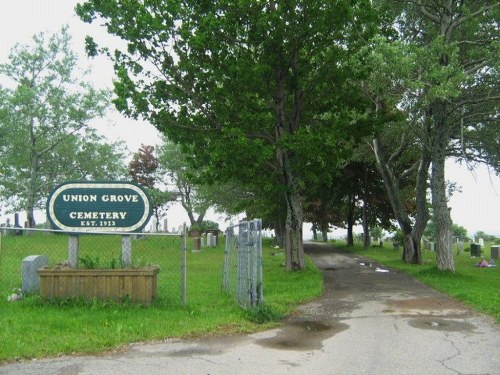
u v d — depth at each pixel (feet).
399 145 90.07
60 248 67.82
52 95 141.18
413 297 43.93
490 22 66.33
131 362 21.68
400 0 68.69
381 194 122.42
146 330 26.89
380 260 92.99
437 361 22.53
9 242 74.90
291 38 56.08
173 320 29.40
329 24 55.21
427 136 68.28
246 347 24.77
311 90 61.93
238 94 58.80
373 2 67.56
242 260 35.99
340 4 53.62
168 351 23.68
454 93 53.83
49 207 34.88
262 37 55.67
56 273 32.60
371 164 109.09
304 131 54.39
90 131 147.13
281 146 53.93
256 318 31.27
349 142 72.90
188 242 120.26
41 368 20.61
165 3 56.03
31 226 142.72
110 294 32.76
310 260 90.07
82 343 23.95
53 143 144.25
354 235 212.64
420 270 68.49
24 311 30.19
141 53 57.31
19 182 143.64
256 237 32.83
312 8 54.19
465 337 27.53
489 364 22.07
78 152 147.74
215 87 58.75
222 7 56.24
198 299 37.81
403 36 74.28
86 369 20.57
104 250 60.70
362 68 59.98
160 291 38.91
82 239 72.18
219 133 60.13
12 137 137.18
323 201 129.70
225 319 30.37
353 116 64.95
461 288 49.29
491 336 27.81
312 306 38.63
